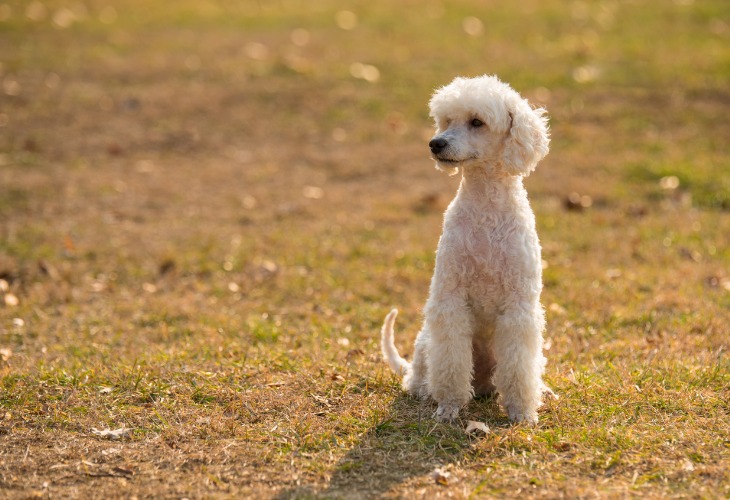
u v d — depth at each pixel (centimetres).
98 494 614
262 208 1456
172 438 693
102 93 1962
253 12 2566
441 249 727
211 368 829
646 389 763
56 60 2130
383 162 1667
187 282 1155
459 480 623
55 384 794
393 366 810
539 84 1966
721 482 611
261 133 1809
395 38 2300
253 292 1111
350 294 1093
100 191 1520
